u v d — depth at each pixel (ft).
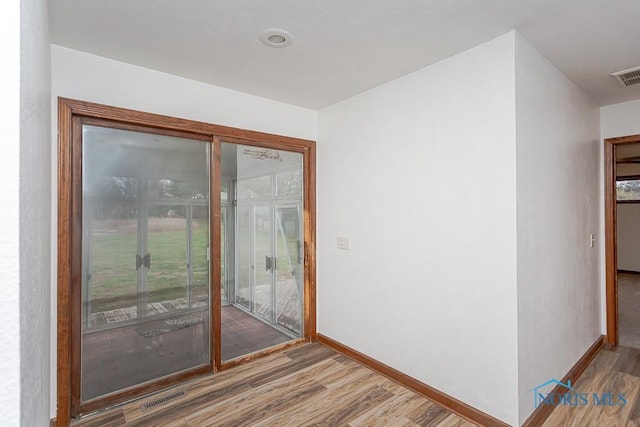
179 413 7.54
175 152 8.87
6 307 0.96
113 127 7.93
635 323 13.12
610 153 11.00
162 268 8.67
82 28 6.51
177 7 5.89
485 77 7.02
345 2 5.76
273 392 8.36
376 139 9.43
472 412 7.16
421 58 7.75
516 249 6.53
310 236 11.51
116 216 7.99
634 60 7.79
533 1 5.66
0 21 0.96
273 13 6.08
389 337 9.08
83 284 7.55
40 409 1.78
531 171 7.06
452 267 7.61
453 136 7.59
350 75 8.67
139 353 8.29
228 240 9.80
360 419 7.29
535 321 7.16
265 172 10.57
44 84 3.30
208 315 9.40
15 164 0.97
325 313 11.30
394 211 8.93
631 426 6.97
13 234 0.96
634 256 23.72
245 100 9.91
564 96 8.55
